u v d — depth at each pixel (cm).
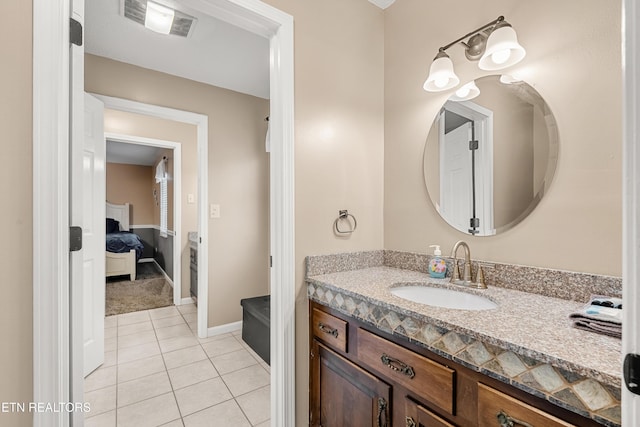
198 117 278
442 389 86
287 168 141
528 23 121
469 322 84
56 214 89
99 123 223
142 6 177
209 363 228
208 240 284
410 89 167
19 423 84
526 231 121
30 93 87
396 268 169
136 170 700
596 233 102
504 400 73
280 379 140
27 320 85
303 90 147
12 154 84
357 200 168
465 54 142
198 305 284
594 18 104
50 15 89
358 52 170
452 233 147
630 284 38
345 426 123
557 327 80
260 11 133
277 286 142
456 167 146
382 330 106
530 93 121
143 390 193
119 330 292
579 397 61
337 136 160
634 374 37
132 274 502
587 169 105
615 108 99
